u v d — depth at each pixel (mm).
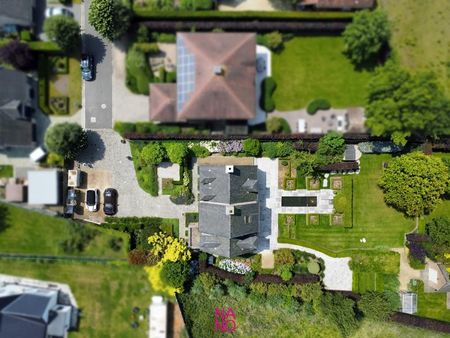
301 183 47906
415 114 40812
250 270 48094
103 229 46812
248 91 42188
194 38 41438
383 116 41906
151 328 47094
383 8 45594
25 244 47094
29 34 44156
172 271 45531
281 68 45969
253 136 45656
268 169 47656
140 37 44219
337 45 45812
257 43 45094
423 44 46062
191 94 41562
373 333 49250
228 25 44062
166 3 44281
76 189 46812
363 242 48531
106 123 46188
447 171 45375
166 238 46031
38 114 45688
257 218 45469
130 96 45844
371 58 45594
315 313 48656
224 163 47250
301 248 48531
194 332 48250
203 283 47312
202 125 45844
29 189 44344
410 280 48812
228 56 40875
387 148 46719
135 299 47781
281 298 48000
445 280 45031
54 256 47312
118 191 47094
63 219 46750
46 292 46781
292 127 46531
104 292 47812
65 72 45344
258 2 45375
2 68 42281
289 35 45094
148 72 44812
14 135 43531
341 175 47938
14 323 43938
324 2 43469
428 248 47094
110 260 47312
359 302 47281
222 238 44062
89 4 45000
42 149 45062
